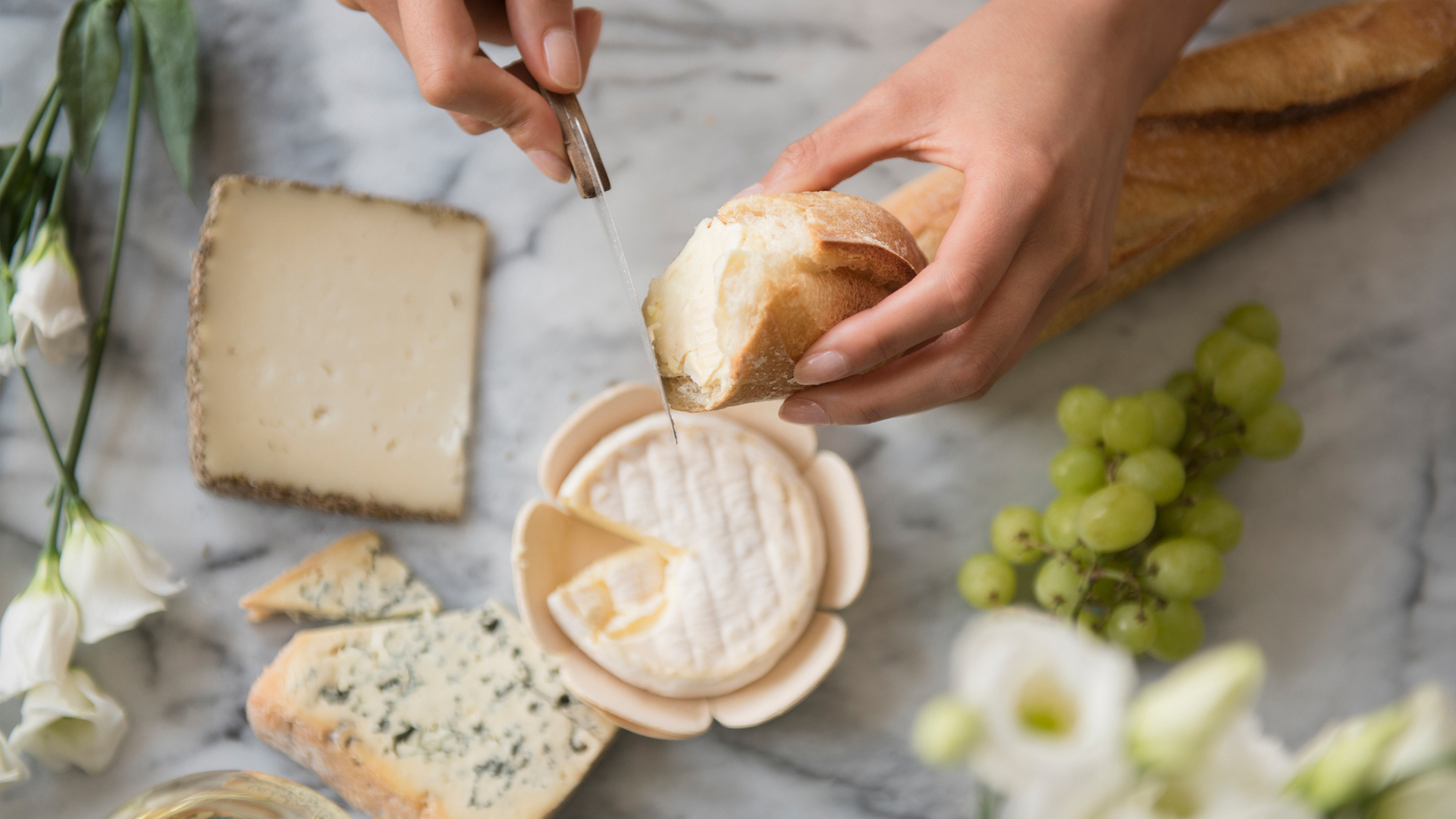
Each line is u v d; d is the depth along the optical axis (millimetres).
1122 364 1325
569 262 1312
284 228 1230
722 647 1152
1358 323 1337
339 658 1186
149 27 1222
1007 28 953
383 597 1245
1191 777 407
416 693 1184
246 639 1247
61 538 1245
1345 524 1313
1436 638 1294
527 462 1295
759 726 1253
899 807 1245
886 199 1205
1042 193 869
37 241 1181
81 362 1271
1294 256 1341
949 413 1316
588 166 875
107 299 1225
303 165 1310
